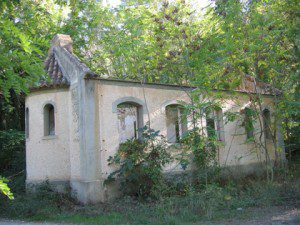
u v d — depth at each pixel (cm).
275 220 853
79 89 1205
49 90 1309
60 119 1280
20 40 338
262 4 1239
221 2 1196
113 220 922
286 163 1588
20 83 370
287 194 1112
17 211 1023
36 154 1320
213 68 1242
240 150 1574
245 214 930
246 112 1452
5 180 289
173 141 1399
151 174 1152
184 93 1427
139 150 1195
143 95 1322
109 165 1204
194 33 1350
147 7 1562
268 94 1652
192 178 1303
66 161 1253
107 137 1215
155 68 1509
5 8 521
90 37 1970
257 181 1322
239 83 1288
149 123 1287
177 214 940
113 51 1767
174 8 1341
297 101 1218
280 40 1202
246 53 1167
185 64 1348
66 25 1906
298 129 1759
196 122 1295
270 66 1248
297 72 1071
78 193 1182
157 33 1373
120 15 1825
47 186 1228
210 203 984
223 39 1198
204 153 1299
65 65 1315
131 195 1177
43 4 1878
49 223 929
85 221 933
